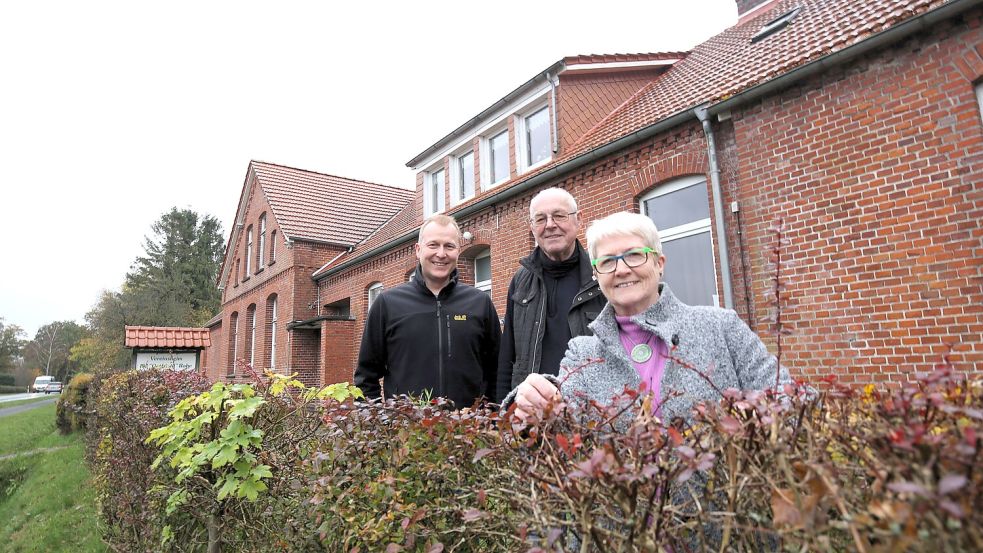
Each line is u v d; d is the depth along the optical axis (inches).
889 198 192.7
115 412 216.7
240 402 101.3
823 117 212.1
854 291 198.2
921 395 38.7
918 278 183.8
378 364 129.3
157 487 135.1
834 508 37.8
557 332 117.0
